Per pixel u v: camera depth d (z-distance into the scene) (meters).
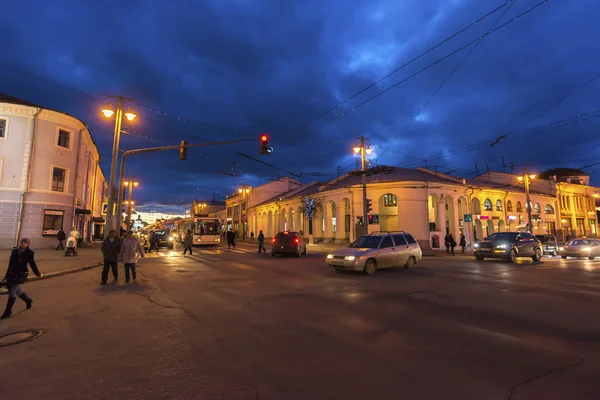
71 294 9.42
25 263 7.28
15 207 25.61
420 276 12.77
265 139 17.52
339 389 3.76
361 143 28.12
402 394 3.63
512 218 40.69
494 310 7.41
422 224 33.34
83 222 33.03
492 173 47.19
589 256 23.11
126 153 20.03
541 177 53.22
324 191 40.88
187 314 7.13
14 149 25.88
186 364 4.49
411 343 5.29
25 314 7.17
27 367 4.41
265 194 61.03
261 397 3.60
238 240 57.00
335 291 9.69
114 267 11.51
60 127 27.97
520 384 3.86
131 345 5.24
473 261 19.92
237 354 4.84
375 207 34.53
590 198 51.72
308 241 43.31
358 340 5.44
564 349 5.02
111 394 3.69
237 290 9.91
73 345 5.25
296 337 5.60
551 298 8.67
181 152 18.66
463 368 4.32
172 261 19.34
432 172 41.44
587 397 3.56
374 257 13.46
